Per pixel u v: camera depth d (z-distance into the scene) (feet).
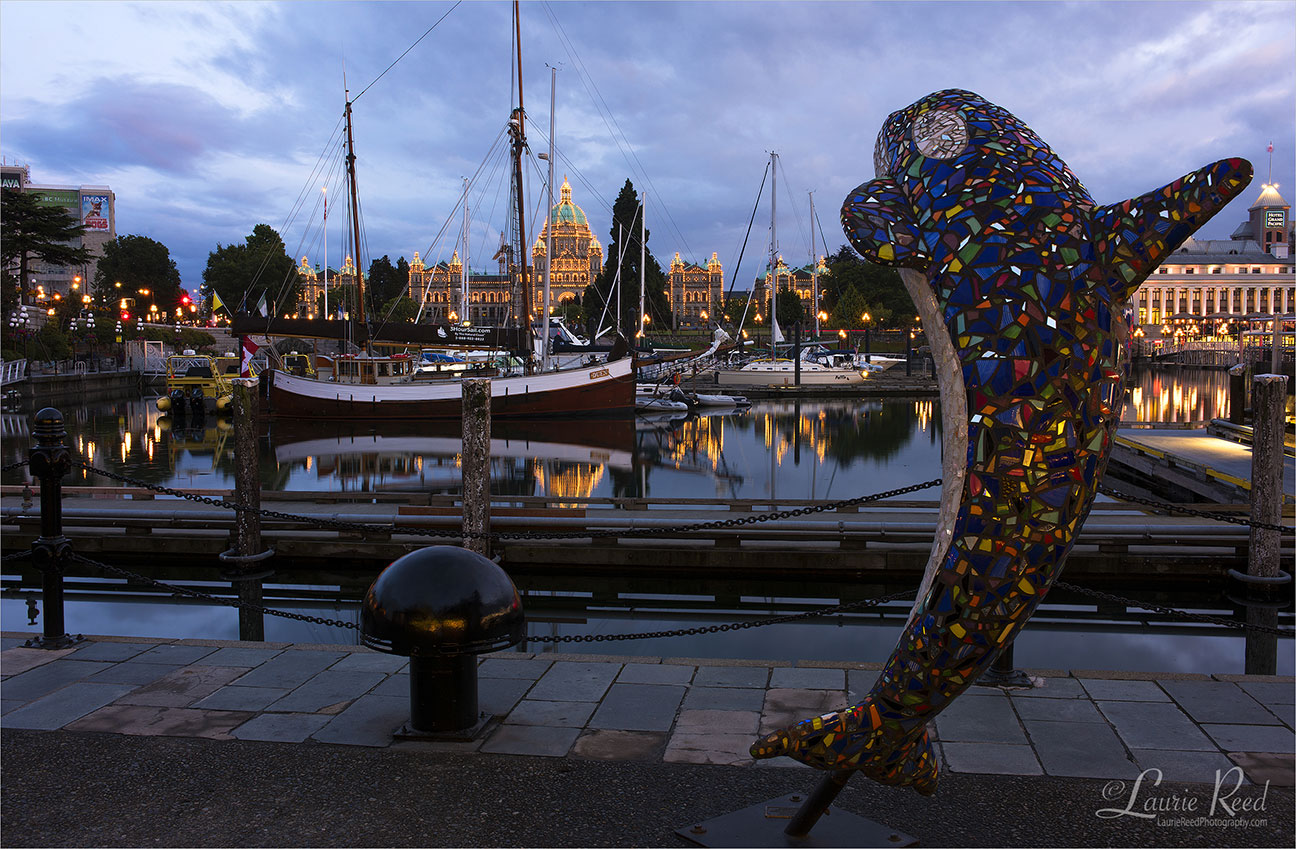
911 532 37.40
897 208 8.00
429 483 68.03
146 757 14.75
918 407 146.30
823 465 78.23
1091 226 7.52
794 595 37.27
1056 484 7.29
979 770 14.14
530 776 13.99
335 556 40.42
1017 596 7.58
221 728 16.03
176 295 385.09
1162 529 36.04
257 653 20.71
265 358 133.80
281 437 105.29
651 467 77.15
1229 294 390.21
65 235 238.48
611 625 33.42
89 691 18.04
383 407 120.47
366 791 13.48
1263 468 33.63
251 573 39.22
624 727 16.12
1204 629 32.01
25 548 42.04
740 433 106.63
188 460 83.41
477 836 12.07
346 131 120.88
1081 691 17.88
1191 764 14.38
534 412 118.32
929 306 7.84
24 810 12.89
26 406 150.61
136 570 40.86
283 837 12.08
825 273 404.57
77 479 70.44
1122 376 7.48
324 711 16.92
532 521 38.55
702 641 31.04
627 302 265.13
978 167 7.82
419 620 14.64
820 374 182.29
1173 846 11.73
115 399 171.12
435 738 15.43
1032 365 7.25
